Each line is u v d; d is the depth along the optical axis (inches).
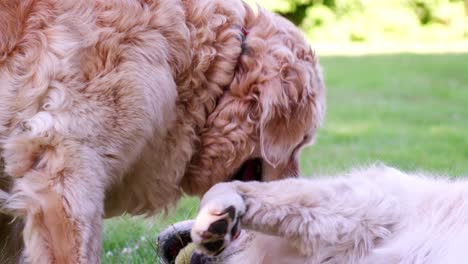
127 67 151.9
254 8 178.9
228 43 170.6
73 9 150.8
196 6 168.1
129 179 163.6
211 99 170.7
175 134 167.5
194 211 228.7
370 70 821.2
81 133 147.5
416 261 143.9
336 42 1213.7
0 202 152.0
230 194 144.0
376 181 158.2
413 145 411.8
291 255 153.9
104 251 213.6
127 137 152.6
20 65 147.3
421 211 150.9
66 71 147.3
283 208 145.8
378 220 148.6
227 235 142.2
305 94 175.2
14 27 147.9
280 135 173.6
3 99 147.0
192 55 165.6
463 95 642.8
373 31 1232.8
